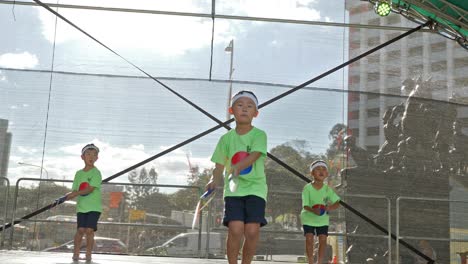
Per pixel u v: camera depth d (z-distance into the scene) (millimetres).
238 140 5266
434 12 10578
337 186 10477
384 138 10688
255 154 5070
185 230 10086
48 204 10188
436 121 10789
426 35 11492
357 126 10703
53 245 10016
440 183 10586
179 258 9539
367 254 10227
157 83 10703
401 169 10578
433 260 10234
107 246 9992
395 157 10617
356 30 11555
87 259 8438
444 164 10656
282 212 10258
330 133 10664
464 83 11328
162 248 10016
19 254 8898
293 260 10094
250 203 5020
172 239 10055
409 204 10430
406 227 10352
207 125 10594
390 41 11422
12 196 10195
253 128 5344
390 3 9977
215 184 5191
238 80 11289
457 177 10625
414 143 10688
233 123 10594
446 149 10719
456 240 10305
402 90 11305
